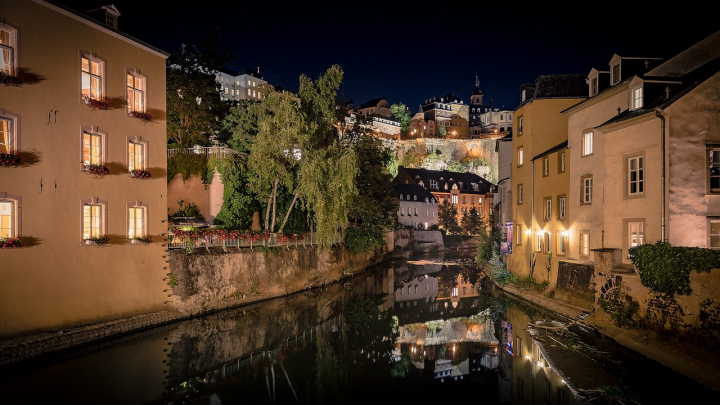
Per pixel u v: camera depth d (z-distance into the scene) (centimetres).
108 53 1867
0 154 1458
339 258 3984
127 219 1941
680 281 1450
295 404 1318
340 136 4169
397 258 6600
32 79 1569
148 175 2006
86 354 1634
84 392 1306
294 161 2838
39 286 1586
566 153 2539
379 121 13988
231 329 2108
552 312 2361
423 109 15975
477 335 2211
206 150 3133
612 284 1833
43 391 1289
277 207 3419
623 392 1324
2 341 1454
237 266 2566
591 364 1561
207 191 3055
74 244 1708
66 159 1681
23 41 1542
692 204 1705
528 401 1370
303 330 2191
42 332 1582
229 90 10819
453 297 3288
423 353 1909
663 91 1909
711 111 1723
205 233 2431
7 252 1493
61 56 1669
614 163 1988
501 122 15900
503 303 2834
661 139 1731
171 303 2145
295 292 3127
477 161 13562
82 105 1744
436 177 10181
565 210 2539
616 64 2286
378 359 1803
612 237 1992
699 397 1267
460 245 8631
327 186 2817
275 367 1650
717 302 1338
